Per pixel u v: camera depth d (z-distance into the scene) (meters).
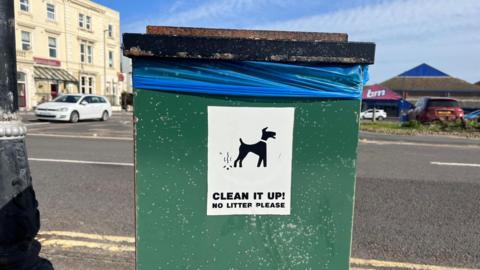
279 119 1.70
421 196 5.09
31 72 28.25
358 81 1.70
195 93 1.66
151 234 1.73
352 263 3.13
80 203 4.58
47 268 2.28
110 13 39.12
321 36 1.75
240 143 1.70
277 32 1.73
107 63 38.88
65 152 8.17
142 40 1.58
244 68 1.66
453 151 9.34
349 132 1.73
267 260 1.80
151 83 1.63
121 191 5.11
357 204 4.69
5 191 2.00
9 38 1.99
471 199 4.98
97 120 18.59
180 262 1.76
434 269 3.07
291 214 1.77
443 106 15.41
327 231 1.79
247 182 1.74
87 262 3.06
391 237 3.68
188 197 1.72
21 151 2.06
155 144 1.68
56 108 16.12
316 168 1.75
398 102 41.47
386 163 7.52
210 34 1.71
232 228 1.76
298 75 1.68
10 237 2.02
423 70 51.22
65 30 32.50
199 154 1.70
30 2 28.64
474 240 3.64
